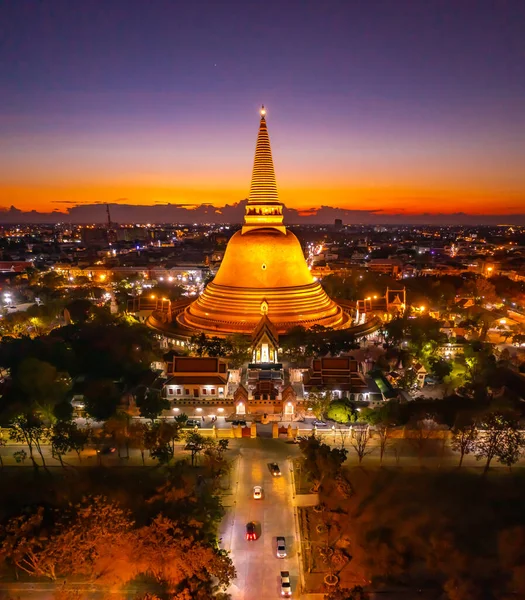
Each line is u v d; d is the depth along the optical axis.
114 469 91.62
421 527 75.94
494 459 95.12
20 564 68.06
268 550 71.44
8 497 82.31
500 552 70.94
